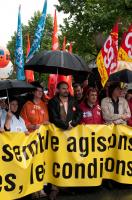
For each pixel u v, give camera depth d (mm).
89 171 6785
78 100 7348
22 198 6461
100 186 7203
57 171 6598
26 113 6477
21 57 9562
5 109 6270
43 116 6562
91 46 27078
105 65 6781
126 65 7633
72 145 6664
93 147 6820
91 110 7039
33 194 6488
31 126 6395
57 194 6770
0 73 11188
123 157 7051
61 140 6598
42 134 6410
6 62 11156
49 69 7328
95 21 23578
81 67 6516
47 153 6555
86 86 8094
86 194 6801
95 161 6832
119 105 7270
